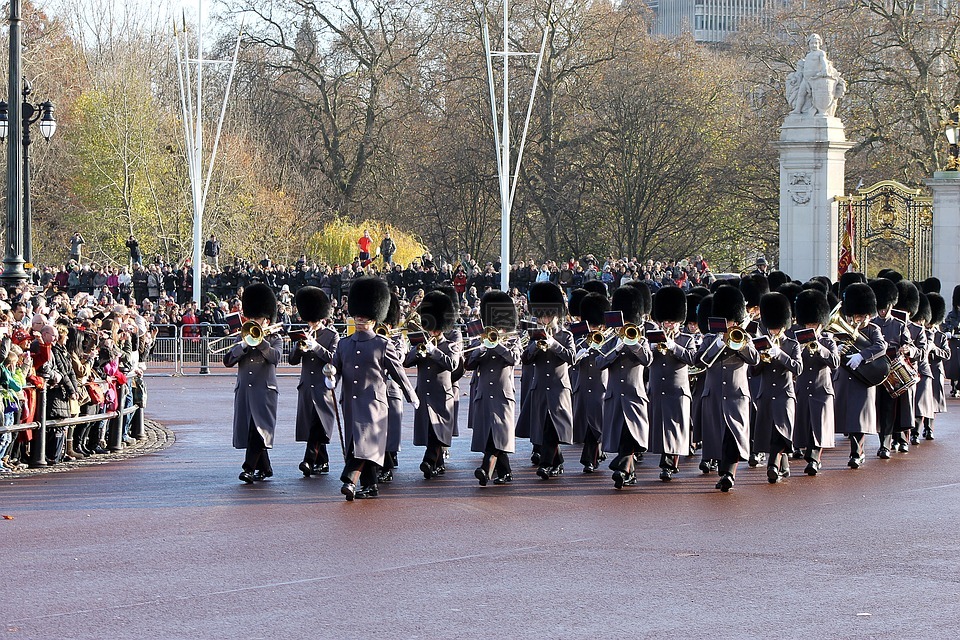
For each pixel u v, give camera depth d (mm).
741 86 93562
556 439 23188
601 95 79562
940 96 69062
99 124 78125
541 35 79562
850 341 25688
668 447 22516
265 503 20453
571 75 81688
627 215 80438
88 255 79500
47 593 14711
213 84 89688
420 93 89438
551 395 23281
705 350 22109
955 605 14125
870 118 70812
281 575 15555
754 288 28875
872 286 26438
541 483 22719
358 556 16578
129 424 29062
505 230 61469
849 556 16547
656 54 82375
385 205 90000
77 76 87188
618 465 22047
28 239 44219
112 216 78562
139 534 17938
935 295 30797
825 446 23609
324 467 23891
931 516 19312
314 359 23547
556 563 16172
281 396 40969
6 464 23953
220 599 14438
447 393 23562
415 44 88688
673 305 22797
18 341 24719
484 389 22484
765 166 77938
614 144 80125
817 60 48219
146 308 53562
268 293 23516
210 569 15852
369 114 89000
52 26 88312
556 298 23328
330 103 90188
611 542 17422
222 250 79125
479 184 84000
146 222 78562
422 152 89562
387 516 19344
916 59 66562
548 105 80000
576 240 84688
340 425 21266
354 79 89812
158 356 51250
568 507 20172
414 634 13086
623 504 20453
